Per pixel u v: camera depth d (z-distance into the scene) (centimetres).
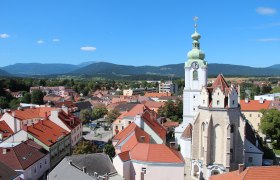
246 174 6197
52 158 10788
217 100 9250
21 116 14462
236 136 9412
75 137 13812
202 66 12481
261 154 10125
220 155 9325
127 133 10719
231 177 6588
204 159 9312
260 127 14175
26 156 9131
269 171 6203
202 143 9644
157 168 8144
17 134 10700
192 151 9825
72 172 7256
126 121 14788
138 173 8281
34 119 14975
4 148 8975
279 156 11950
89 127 19950
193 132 9769
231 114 9288
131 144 9294
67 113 14512
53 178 7712
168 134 15612
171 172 8125
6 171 7356
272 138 13475
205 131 9262
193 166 9769
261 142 12606
